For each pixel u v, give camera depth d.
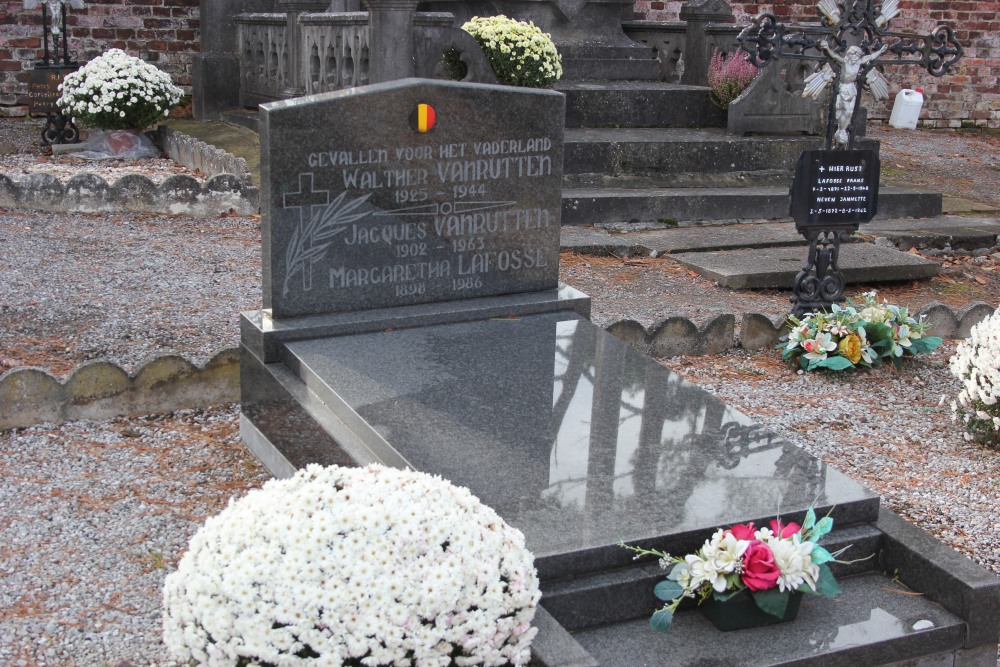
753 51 6.06
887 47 6.20
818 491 3.58
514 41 8.91
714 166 9.47
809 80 6.11
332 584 2.57
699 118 10.37
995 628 3.30
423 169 4.86
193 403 5.05
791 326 6.19
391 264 4.89
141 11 12.10
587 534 3.22
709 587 3.19
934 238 8.66
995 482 4.60
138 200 8.23
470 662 2.63
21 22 11.80
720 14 10.88
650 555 3.26
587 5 11.15
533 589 2.76
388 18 8.38
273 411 4.43
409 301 4.97
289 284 4.67
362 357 4.45
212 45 11.83
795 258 7.76
